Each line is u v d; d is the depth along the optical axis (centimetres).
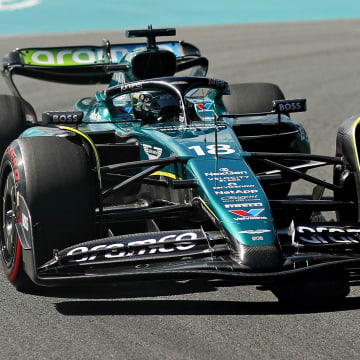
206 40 8831
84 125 2614
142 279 1803
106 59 3206
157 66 2681
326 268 1831
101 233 2052
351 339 1664
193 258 1866
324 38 9138
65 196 1962
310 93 5578
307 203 2180
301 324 1758
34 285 2050
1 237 2209
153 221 2253
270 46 8362
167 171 2283
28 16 10769
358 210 2211
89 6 11569
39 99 5219
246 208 1934
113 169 2055
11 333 1734
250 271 1794
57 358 1587
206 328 1741
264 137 2508
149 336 1695
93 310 1881
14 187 2008
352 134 2245
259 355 1582
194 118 2531
